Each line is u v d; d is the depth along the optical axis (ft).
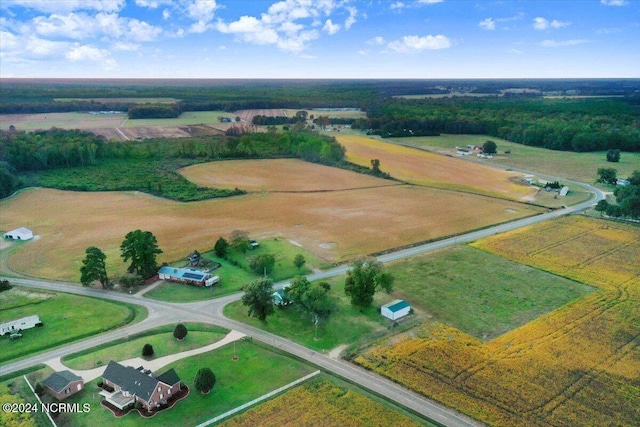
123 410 211.61
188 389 226.17
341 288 333.42
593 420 207.92
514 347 263.49
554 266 374.63
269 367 244.63
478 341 269.64
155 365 244.22
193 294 324.60
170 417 207.82
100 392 222.28
